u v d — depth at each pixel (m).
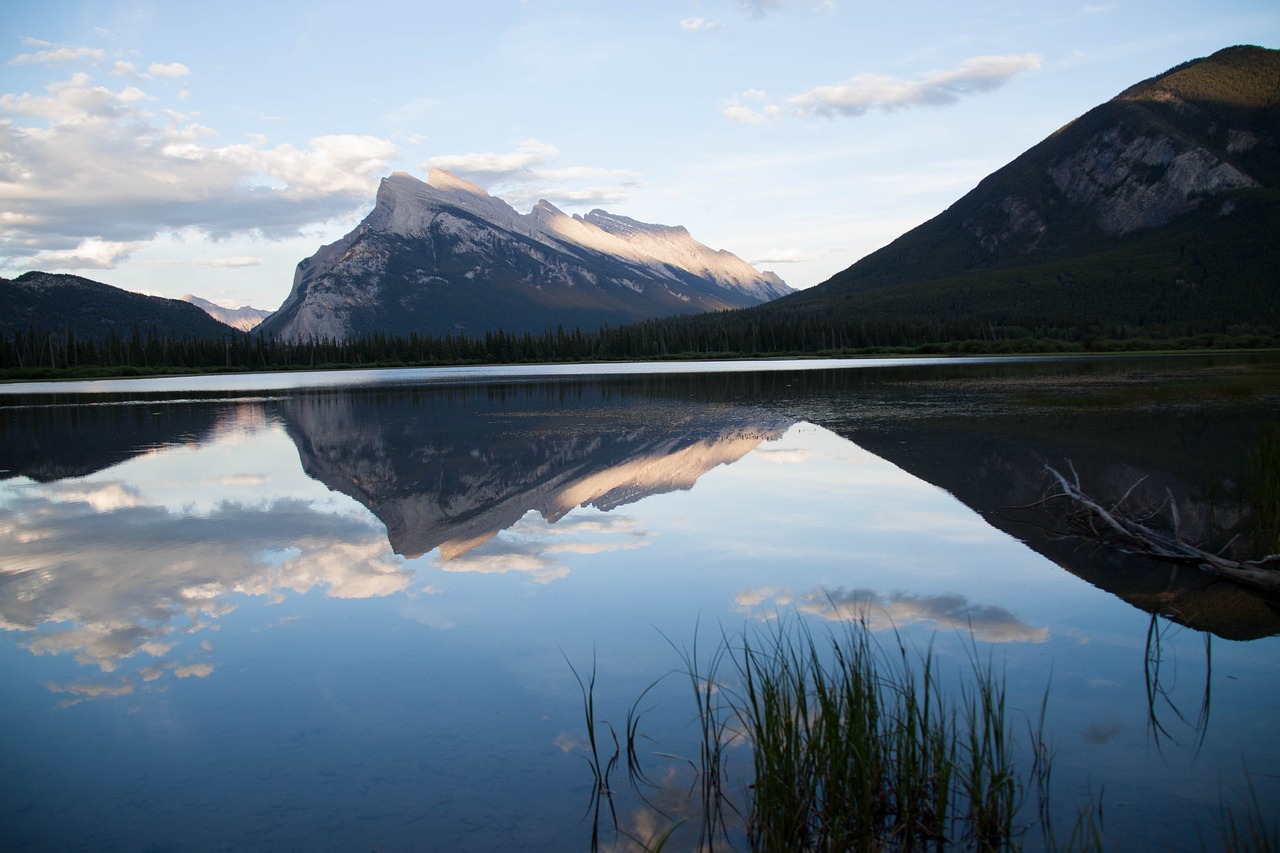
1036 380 46.69
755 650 8.14
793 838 4.99
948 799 5.49
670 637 8.63
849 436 23.91
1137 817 5.27
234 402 47.34
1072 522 12.98
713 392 45.75
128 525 14.53
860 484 16.81
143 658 8.42
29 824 5.54
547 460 21.02
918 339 134.25
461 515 14.92
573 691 7.42
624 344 136.12
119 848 5.25
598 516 14.55
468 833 5.31
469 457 21.95
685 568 11.15
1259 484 13.41
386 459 21.89
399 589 10.53
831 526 13.35
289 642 8.78
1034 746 6.17
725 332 142.88
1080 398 33.16
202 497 17.05
